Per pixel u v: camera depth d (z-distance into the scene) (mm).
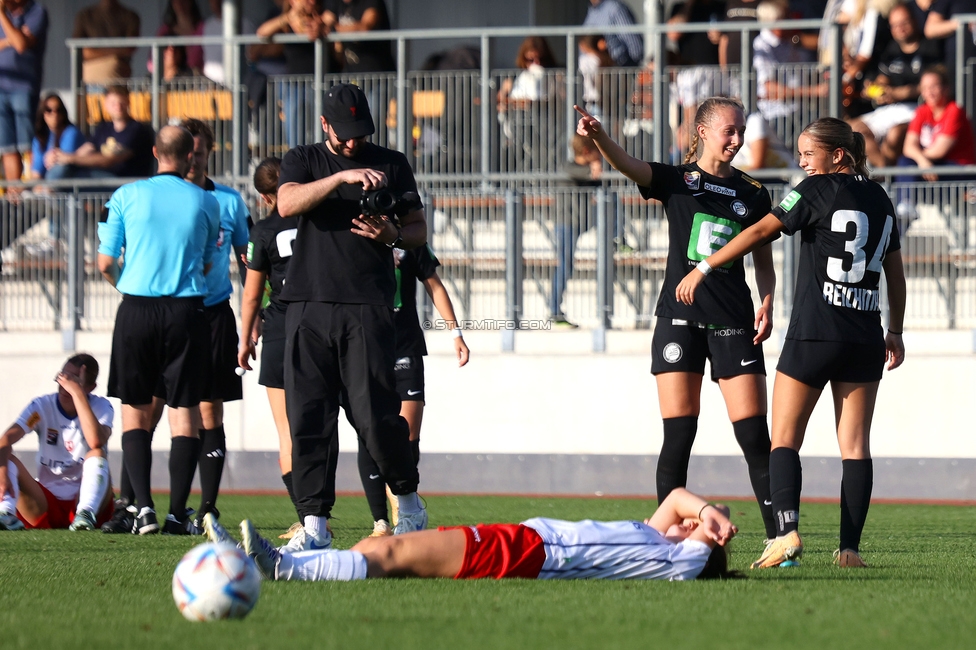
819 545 24297
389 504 36031
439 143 44281
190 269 25391
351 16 47375
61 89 61188
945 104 44344
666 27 43000
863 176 19062
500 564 16406
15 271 44156
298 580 16188
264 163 24875
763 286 20891
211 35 54156
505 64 59406
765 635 12734
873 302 18859
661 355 20141
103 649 11914
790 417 18969
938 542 25297
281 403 26406
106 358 43344
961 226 39906
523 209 41500
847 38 48469
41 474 28891
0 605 14945
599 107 43375
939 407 39250
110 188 46281
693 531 17219
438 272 42094
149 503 26328
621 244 41188
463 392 41750
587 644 12180
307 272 19750
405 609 14164
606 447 40938
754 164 41188
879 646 12203
